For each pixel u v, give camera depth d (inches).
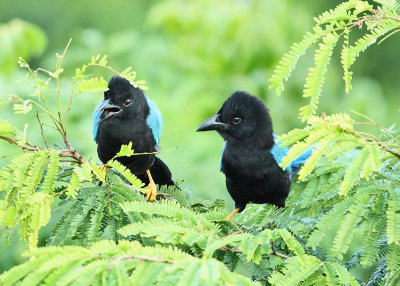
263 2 766.5
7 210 289.4
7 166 299.6
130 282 204.5
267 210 398.6
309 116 278.2
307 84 280.7
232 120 468.8
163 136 673.0
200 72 762.8
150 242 300.8
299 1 908.6
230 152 471.8
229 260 311.9
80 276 201.5
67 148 318.7
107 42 730.8
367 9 282.0
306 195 362.3
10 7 1195.9
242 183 474.3
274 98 706.2
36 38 725.3
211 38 764.0
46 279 202.1
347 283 258.7
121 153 314.3
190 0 788.0
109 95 476.1
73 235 314.3
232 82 753.6
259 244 269.6
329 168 361.4
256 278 308.5
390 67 1055.0
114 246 219.1
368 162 257.0
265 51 757.3
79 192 327.3
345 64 286.2
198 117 717.9
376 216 285.6
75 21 1102.4
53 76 310.5
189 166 614.9
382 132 375.2
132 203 286.7
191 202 397.7
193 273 201.0
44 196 288.0
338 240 277.1
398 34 1053.8
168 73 749.9
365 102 704.4
